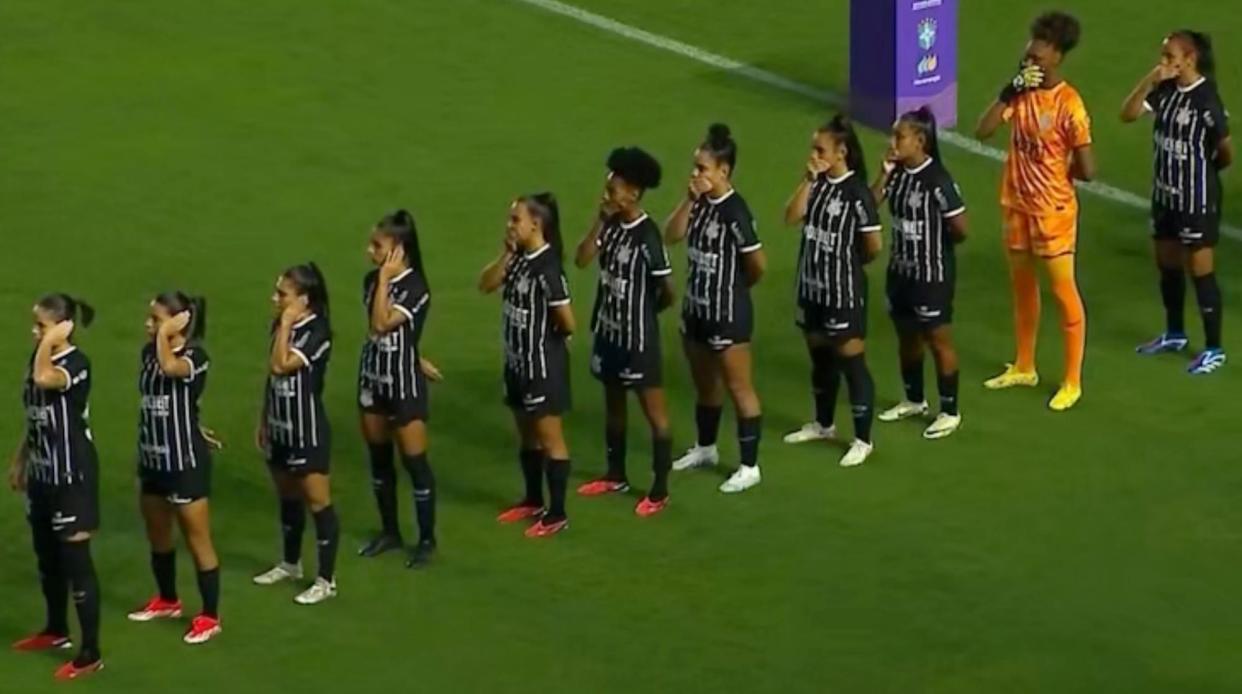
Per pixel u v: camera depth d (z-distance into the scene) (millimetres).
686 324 69750
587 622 64438
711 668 62344
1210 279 75875
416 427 66312
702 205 68750
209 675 62438
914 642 63375
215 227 87125
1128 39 101500
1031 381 75625
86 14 105125
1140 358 77188
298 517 65812
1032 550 67312
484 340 79000
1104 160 90938
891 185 71562
